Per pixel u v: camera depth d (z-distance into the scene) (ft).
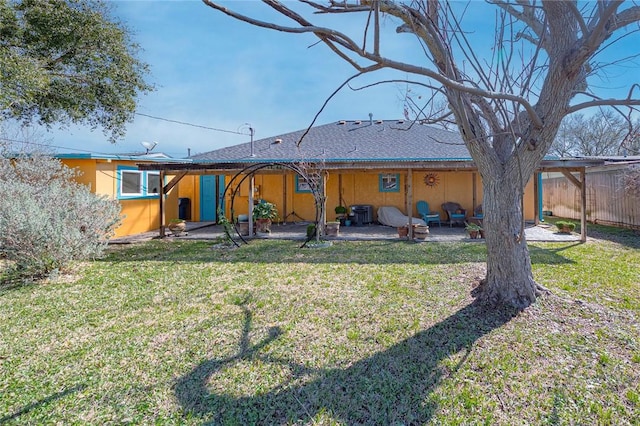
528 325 10.73
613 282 15.25
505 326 10.74
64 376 8.57
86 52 31.55
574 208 43.01
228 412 7.23
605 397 7.39
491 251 12.30
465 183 41.45
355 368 8.78
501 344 9.69
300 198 43.83
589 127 57.11
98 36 31.35
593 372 8.29
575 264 18.92
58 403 7.53
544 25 8.79
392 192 42.45
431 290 14.65
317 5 6.32
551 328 10.52
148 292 15.19
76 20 29.94
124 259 22.04
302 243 27.76
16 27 27.53
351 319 11.84
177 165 30.14
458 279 16.20
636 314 11.55
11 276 17.22
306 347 9.93
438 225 39.42
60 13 28.99
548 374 8.25
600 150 55.21
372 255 22.65
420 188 41.91
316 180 30.37
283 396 7.73
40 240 16.66
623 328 10.51
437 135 44.01
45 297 14.56
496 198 11.99
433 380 8.17
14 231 16.11
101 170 30.25
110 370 8.85
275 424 6.88
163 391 7.95
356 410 7.23
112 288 15.81
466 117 10.59
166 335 10.85
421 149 39.65
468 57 8.75
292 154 39.68
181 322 11.85
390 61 5.85
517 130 11.30
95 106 34.47
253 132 42.32
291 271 18.63
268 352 9.69
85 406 7.44
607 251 22.76
